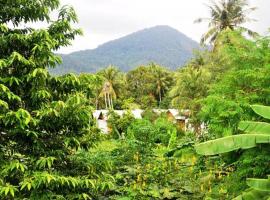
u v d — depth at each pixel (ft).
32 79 18.03
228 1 104.22
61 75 19.70
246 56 22.26
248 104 20.12
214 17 105.81
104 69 188.34
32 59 18.54
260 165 18.86
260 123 17.78
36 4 19.76
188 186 26.00
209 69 84.12
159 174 27.73
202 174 27.61
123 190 25.50
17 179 18.78
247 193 17.08
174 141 47.42
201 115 22.86
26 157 19.06
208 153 17.01
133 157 31.63
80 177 19.85
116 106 181.37
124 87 191.83
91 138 20.83
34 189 17.76
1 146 18.90
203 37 106.11
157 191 25.13
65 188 19.33
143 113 117.70
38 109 19.07
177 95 104.17
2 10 19.65
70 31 20.26
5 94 17.57
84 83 19.80
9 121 17.65
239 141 16.88
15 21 20.33
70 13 20.08
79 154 21.09
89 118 19.52
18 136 19.13
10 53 19.30
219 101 20.77
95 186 19.67
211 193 23.57
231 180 21.49
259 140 16.69
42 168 18.65
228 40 23.81
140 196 24.22
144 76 191.42
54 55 18.84
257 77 20.43
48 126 19.20
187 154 31.58
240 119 20.56
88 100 20.07
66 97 20.07
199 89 88.12
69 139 19.22
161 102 159.53
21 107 18.80
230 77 21.79
